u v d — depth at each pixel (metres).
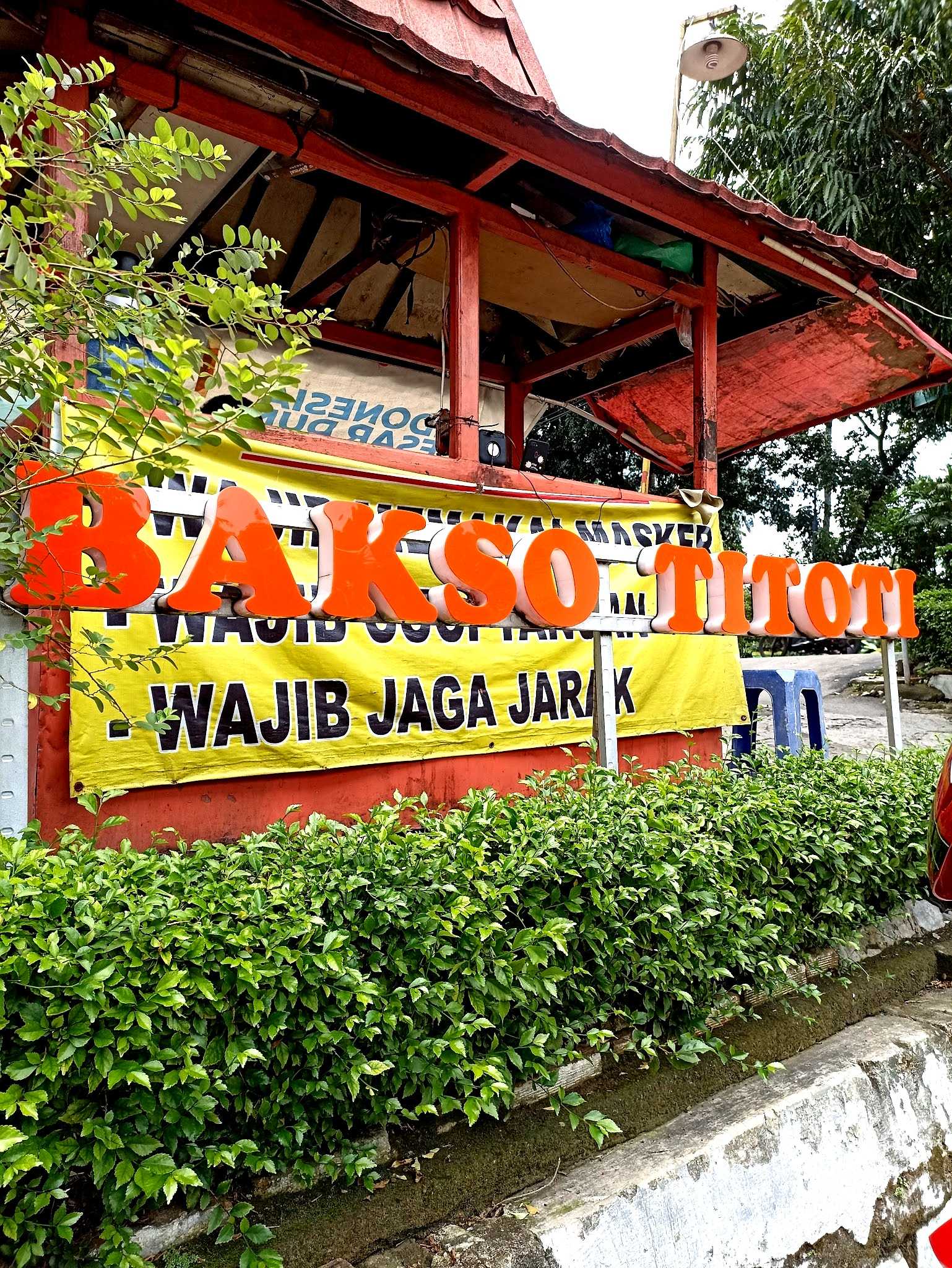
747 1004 3.45
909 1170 3.25
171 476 2.32
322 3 3.35
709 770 4.27
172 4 3.57
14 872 2.14
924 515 16.03
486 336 7.30
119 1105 1.91
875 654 16.20
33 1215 1.80
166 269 5.71
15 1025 1.84
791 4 10.84
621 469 14.95
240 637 3.75
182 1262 2.00
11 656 2.57
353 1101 2.27
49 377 2.15
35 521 2.48
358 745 4.09
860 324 6.26
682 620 4.05
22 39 3.65
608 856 2.95
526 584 3.49
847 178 10.09
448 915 2.52
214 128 4.01
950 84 9.86
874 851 4.04
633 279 5.49
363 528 3.15
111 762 3.37
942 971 4.25
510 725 4.68
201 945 2.04
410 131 4.51
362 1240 2.15
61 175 3.32
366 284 6.44
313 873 2.57
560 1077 2.80
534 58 5.87
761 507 18.91
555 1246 2.26
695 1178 2.62
